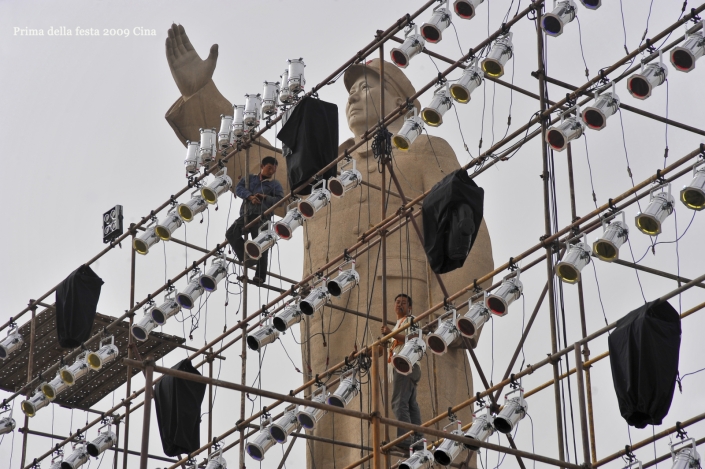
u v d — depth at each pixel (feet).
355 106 79.97
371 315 73.92
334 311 75.56
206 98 85.51
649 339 48.11
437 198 55.72
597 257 51.16
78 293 74.28
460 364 73.77
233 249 71.56
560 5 56.18
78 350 75.72
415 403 62.69
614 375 48.93
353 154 79.36
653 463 50.19
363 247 76.02
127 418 71.20
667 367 48.06
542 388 54.65
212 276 69.36
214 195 69.92
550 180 56.03
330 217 78.23
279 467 69.00
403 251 75.20
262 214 67.26
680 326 49.08
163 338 79.15
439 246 55.67
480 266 74.38
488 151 56.13
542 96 55.67
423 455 54.95
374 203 77.41
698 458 48.47
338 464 72.59
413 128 59.98
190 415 68.03
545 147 54.24
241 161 83.87
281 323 63.16
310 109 65.26
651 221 49.98
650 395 47.96
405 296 62.39
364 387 71.97
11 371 82.43
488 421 53.42
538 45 56.70
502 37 57.98
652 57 53.01
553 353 51.55
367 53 64.28
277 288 73.51
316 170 64.95
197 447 68.28
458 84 58.08
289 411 61.11
